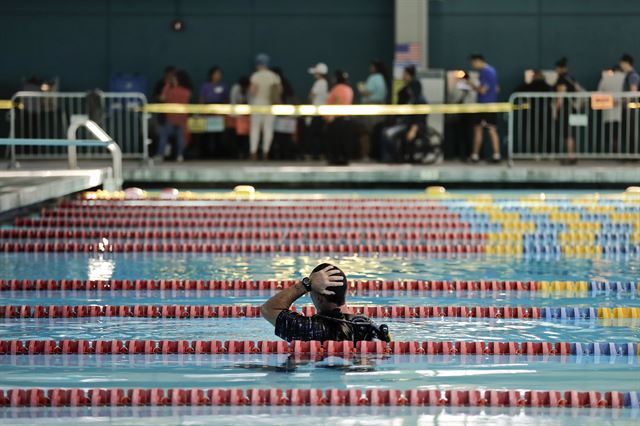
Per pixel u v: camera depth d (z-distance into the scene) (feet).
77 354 86.12
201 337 91.35
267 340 89.45
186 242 154.10
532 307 103.65
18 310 101.65
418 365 82.07
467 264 134.82
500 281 117.80
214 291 115.55
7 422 66.95
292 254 144.56
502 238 154.71
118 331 94.38
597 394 72.02
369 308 102.83
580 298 111.55
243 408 70.28
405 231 161.48
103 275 124.88
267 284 117.39
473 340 90.84
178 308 102.42
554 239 154.71
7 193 149.59
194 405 71.10
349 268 131.44
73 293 113.91
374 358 84.23
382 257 141.59
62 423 66.69
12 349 86.74
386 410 69.92
